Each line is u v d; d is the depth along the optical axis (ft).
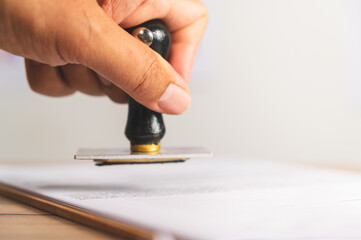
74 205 0.73
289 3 2.35
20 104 2.31
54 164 1.62
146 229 0.59
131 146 0.91
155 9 0.91
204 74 2.35
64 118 2.34
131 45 0.82
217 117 2.37
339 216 0.67
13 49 0.82
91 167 1.44
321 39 2.35
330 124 2.36
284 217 0.66
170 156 0.84
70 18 0.79
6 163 1.71
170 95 0.88
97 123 2.35
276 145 2.37
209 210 0.69
